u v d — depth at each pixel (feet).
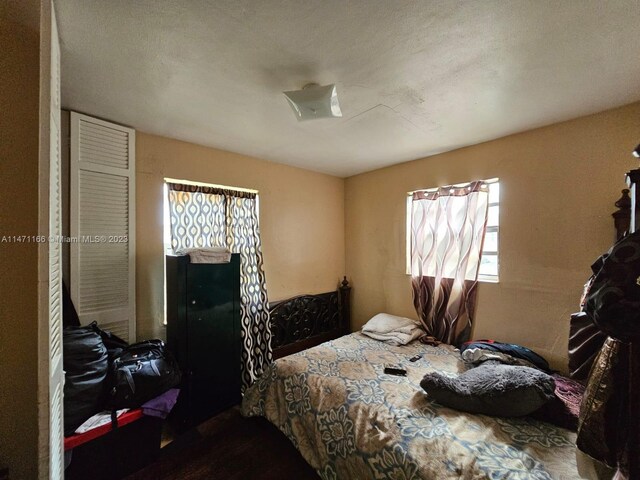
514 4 3.12
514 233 7.02
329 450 4.85
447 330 8.20
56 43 3.27
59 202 3.39
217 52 3.98
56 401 3.04
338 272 11.59
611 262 2.61
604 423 2.99
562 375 6.21
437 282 8.56
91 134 5.93
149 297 6.87
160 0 3.07
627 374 2.85
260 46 3.86
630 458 2.47
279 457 5.74
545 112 5.83
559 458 3.67
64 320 5.40
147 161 6.88
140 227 6.74
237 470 5.40
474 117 6.09
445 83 4.78
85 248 5.84
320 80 4.69
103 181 6.10
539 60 4.14
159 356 5.87
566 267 6.23
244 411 6.71
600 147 5.80
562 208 6.28
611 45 3.78
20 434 2.75
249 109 5.72
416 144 7.83
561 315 6.29
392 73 4.49
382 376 6.00
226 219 8.27
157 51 3.95
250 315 8.57
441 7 3.18
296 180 10.21
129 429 5.22
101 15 3.25
